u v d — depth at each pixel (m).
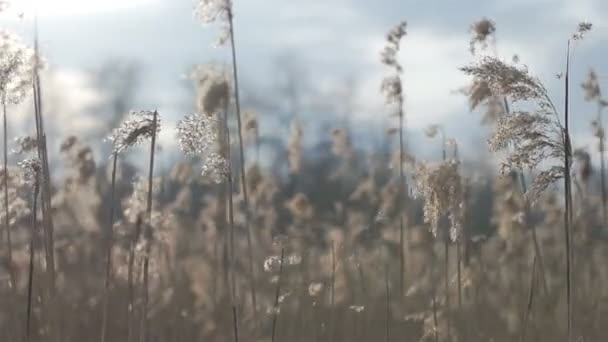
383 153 5.30
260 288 4.26
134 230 3.36
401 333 4.20
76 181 4.31
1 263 3.97
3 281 3.97
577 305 3.76
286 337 4.17
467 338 3.93
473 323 4.07
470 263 4.22
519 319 4.01
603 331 3.95
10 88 3.48
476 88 3.53
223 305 4.40
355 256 4.36
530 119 3.07
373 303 4.31
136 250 3.34
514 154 3.10
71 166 4.32
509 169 3.13
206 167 3.34
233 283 3.40
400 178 4.26
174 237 4.35
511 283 4.28
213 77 3.46
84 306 4.36
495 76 3.10
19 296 4.00
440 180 3.46
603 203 4.18
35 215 3.45
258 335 3.76
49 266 3.58
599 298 4.08
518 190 3.99
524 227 4.03
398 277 4.45
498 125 3.13
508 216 4.04
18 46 3.48
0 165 3.66
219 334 4.39
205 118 3.30
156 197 4.36
